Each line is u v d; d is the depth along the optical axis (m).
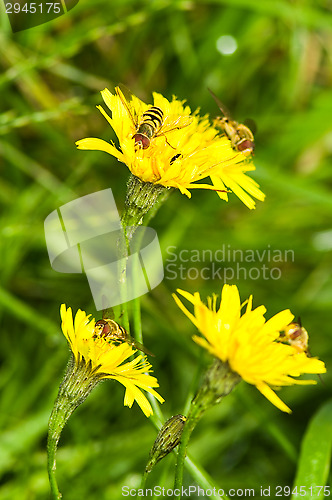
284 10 0.58
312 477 0.40
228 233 0.58
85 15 0.58
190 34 0.64
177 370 0.52
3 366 0.50
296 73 0.63
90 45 0.61
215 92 0.63
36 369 0.50
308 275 0.59
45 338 0.50
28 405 0.47
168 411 0.50
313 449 0.40
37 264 0.54
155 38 0.64
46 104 0.57
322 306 0.56
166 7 0.58
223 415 0.49
